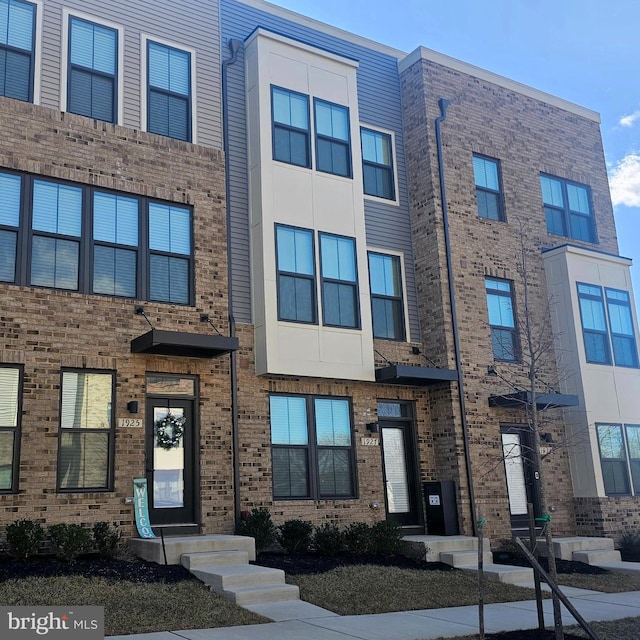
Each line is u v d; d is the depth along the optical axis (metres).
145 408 12.48
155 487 12.41
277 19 16.45
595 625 9.37
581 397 16.97
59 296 11.97
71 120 12.77
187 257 13.48
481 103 18.25
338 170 15.59
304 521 13.46
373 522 14.43
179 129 14.08
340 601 10.04
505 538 15.27
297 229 14.63
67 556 10.36
